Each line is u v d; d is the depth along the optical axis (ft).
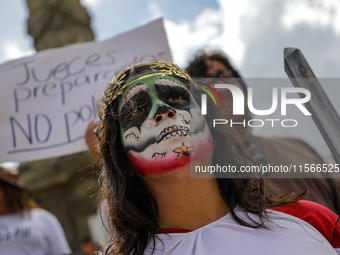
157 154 4.12
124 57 9.00
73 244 43.83
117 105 4.53
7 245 9.32
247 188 4.54
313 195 5.97
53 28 52.95
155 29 8.89
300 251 3.87
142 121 4.23
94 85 9.06
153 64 4.57
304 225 4.18
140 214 4.46
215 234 4.06
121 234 4.66
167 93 4.31
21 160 9.06
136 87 4.36
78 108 9.05
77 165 44.78
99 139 4.97
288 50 4.86
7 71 9.59
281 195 4.96
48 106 9.23
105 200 5.06
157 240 4.31
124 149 4.43
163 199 4.40
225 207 4.45
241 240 3.97
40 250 9.55
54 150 8.98
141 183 4.57
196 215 4.36
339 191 6.05
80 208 44.52
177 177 4.16
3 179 9.66
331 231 4.30
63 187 45.03
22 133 9.19
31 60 9.55
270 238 3.97
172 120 4.17
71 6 54.03
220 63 7.32
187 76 4.69
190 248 4.02
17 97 9.39
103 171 5.00
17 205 9.77
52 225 10.09
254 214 4.28
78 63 9.31
